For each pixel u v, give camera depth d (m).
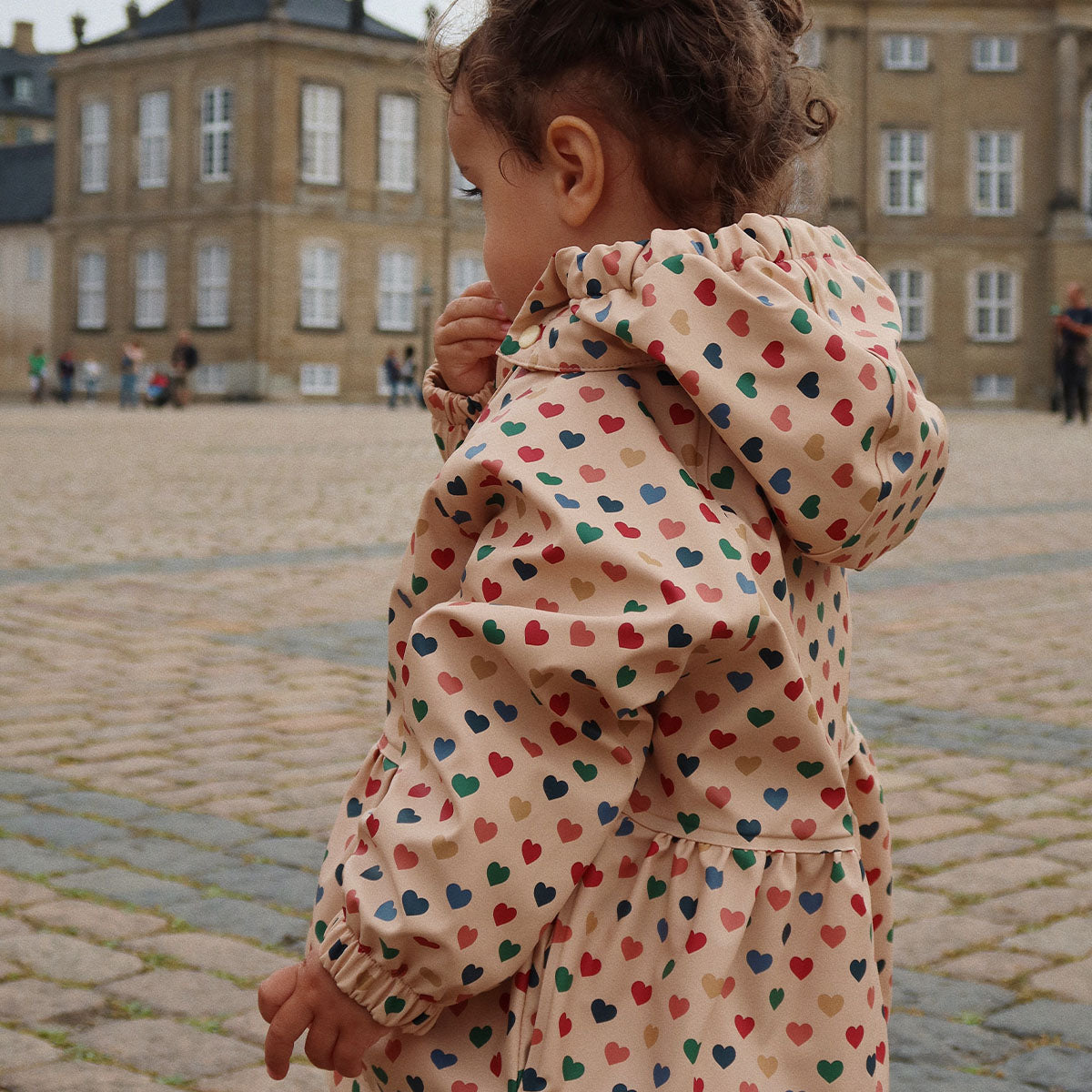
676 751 1.12
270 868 3.21
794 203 1.33
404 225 44.06
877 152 42.59
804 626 1.19
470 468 1.09
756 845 1.11
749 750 1.11
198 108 42.97
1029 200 43.22
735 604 1.04
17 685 5.12
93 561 8.39
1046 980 2.64
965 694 5.09
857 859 1.15
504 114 1.20
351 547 9.16
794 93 1.26
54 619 6.45
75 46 45.12
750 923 1.11
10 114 68.50
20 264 52.31
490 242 1.24
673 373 1.08
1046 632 6.27
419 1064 1.13
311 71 42.34
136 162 44.22
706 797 1.11
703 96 1.16
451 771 1.02
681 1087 1.06
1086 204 43.22
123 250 44.75
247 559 8.55
